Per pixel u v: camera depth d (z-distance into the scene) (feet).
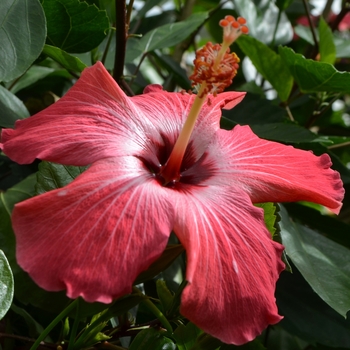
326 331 1.27
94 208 0.81
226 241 0.86
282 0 1.69
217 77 0.94
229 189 0.95
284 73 1.54
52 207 0.80
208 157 1.03
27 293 1.05
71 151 0.88
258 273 0.85
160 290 0.93
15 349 1.06
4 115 1.16
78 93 0.95
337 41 1.81
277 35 1.91
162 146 1.00
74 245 0.78
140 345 0.91
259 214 0.91
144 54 1.41
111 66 1.37
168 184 0.95
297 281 1.33
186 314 0.79
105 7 1.44
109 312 0.89
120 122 0.95
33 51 1.00
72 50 1.24
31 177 1.20
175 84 1.69
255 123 1.45
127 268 0.78
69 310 0.89
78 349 0.92
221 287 0.82
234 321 0.81
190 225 0.85
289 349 1.44
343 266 1.22
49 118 0.91
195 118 0.95
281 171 1.00
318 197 0.96
